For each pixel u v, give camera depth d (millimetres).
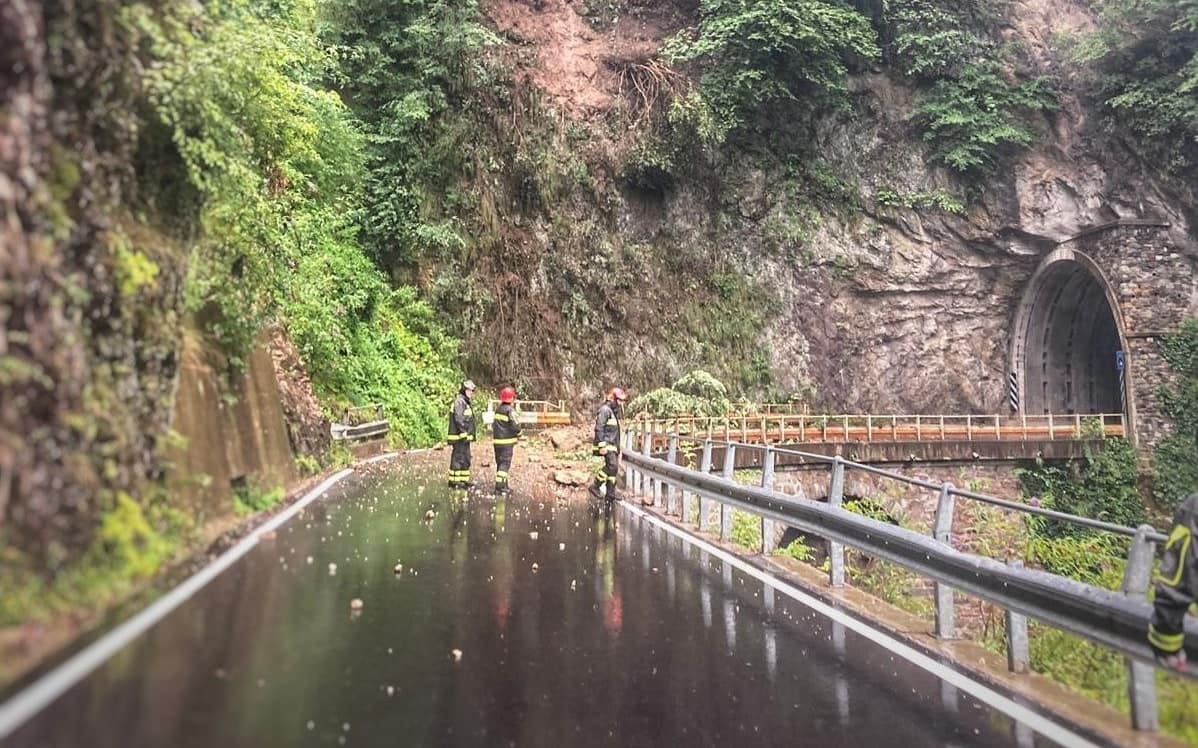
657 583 7723
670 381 32156
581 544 9516
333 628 5230
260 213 9594
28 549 3945
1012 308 38031
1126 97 33344
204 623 4820
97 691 3594
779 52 33125
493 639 5473
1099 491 30578
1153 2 31797
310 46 17688
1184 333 31547
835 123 36219
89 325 4820
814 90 34844
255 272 9539
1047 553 13898
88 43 5074
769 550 9727
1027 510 5332
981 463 29750
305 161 20219
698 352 33000
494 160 30438
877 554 7082
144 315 5793
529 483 16016
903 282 36344
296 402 13281
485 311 29016
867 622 6781
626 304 32406
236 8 9203
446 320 28141
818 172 35719
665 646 5691
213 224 8180
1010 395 37656
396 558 7645
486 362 28594
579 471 18375
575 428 27297
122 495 5078
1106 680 5883
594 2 35250
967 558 5711
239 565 6395
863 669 5453
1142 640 4312
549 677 4863
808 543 19656
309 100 19500
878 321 36500
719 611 6816
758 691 4902
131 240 5641
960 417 33062
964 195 36156
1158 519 30344
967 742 4246
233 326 8516
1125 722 4629
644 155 33062
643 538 10352
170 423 6191
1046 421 35719
